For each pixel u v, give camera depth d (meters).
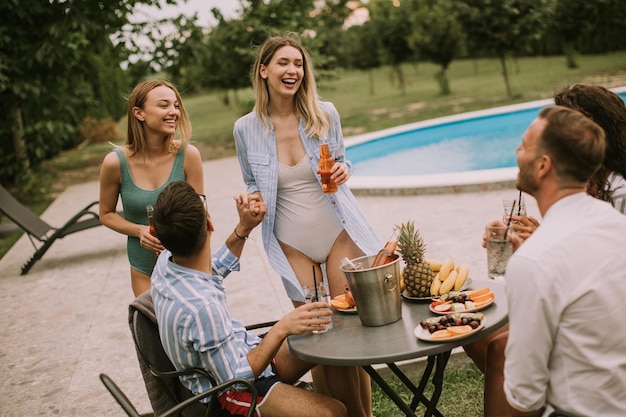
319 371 2.69
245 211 2.63
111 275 6.10
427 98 21.80
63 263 6.80
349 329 2.33
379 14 27.14
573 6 21.77
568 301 1.68
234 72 16.44
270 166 3.13
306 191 3.15
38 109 11.98
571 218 1.75
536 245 1.73
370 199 7.87
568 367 1.72
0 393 3.74
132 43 13.28
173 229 2.11
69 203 10.88
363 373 2.75
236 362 2.15
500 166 11.36
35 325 4.90
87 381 3.77
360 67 26.81
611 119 2.30
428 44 21.70
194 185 3.47
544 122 1.79
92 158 17.66
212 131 20.78
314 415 2.17
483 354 2.48
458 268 2.60
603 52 24.44
